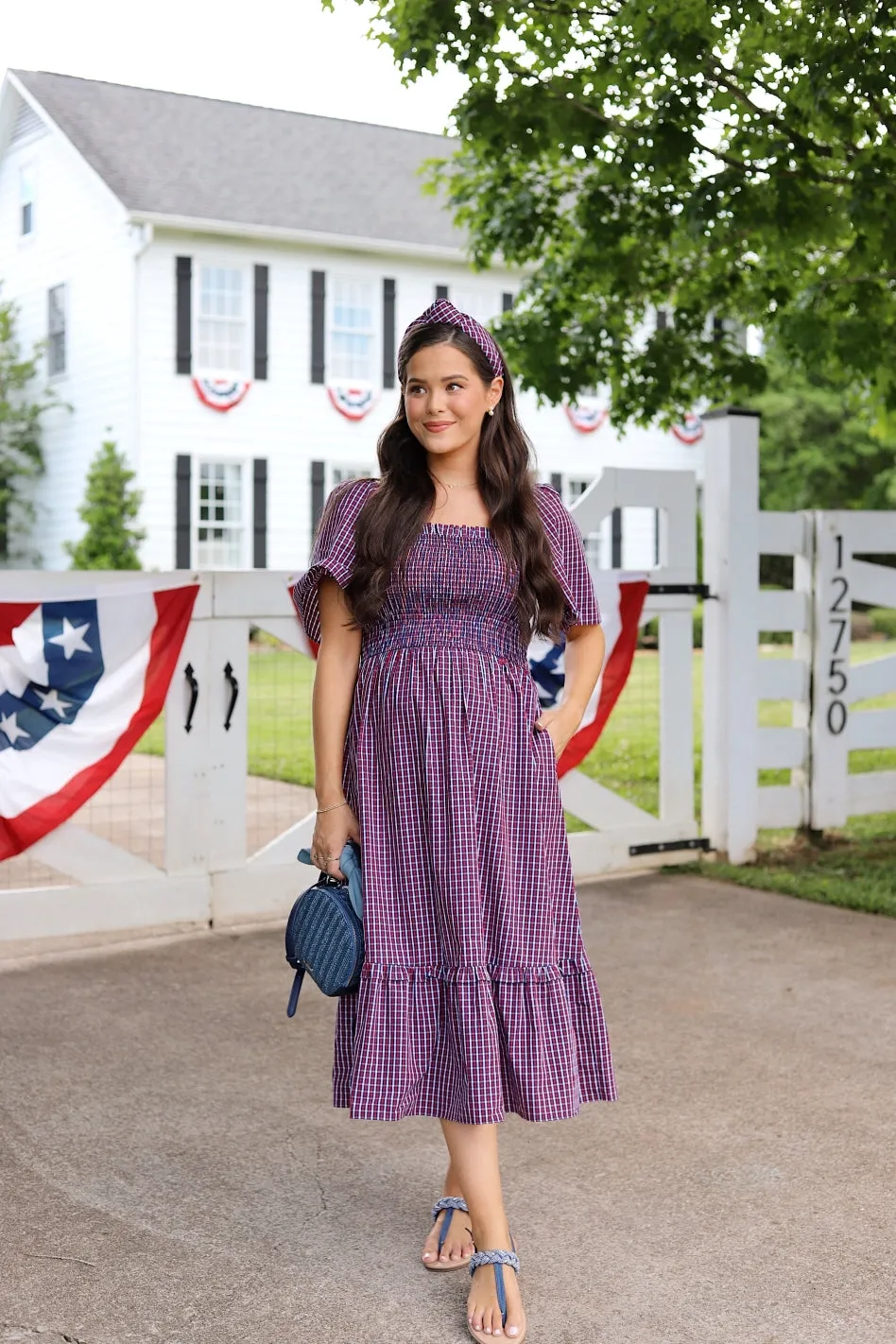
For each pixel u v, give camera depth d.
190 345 18.22
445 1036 2.44
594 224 6.77
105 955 4.79
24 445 19.59
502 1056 2.46
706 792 6.34
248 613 5.11
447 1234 2.62
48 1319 2.40
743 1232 2.75
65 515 19.64
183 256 18.09
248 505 18.78
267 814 7.14
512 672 2.51
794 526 6.37
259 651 10.61
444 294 20.12
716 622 6.20
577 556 2.67
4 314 19.58
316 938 2.44
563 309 7.56
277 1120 3.33
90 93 20.05
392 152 22.00
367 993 2.42
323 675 2.52
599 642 2.73
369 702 2.48
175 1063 3.71
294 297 18.92
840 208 6.11
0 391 19.53
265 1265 2.62
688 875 6.06
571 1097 2.48
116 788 8.00
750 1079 3.59
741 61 6.04
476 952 2.41
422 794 2.43
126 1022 4.05
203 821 5.11
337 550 2.49
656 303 7.53
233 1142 3.19
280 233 18.36
